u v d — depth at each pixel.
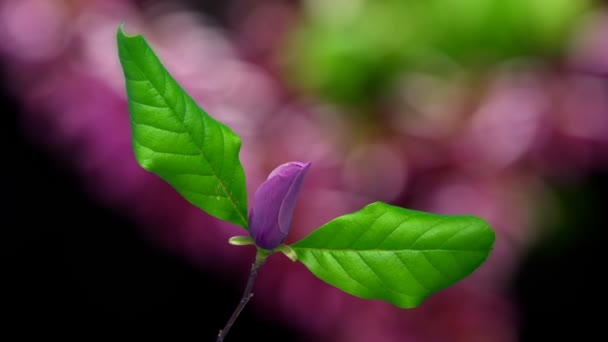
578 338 4.05
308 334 2.68
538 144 2.52
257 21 2.90
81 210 4.52
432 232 0.98
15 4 2.83
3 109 4.41
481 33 2.56
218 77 2.70
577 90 2.56
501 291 3.05
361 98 2.63
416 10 2.62
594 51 2.55
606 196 3.17
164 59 2.73
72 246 4.50
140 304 4.39
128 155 2.63
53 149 4.09
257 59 2.81
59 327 4.41
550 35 2.57
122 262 4.47
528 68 2.60
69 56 2.78
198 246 2.67
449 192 2.46
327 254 0.99
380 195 2.51
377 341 2.49
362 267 0.98
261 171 2.52
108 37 2.81
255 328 4.13
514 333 2.79
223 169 0.99
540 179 2.69
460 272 0.98
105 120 2.65
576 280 3.93
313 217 2.46
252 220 0.98
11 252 4.53
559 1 2.53
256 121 2.62
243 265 2.66
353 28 2.64
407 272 0.98
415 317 2.53
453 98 2.59
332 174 2.52
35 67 2.78
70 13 2.82
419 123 2.57
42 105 2.78
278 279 2.57
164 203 2.64
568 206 3.09
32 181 4.57
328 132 2.59
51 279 4.52
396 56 2.61
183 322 4.34
